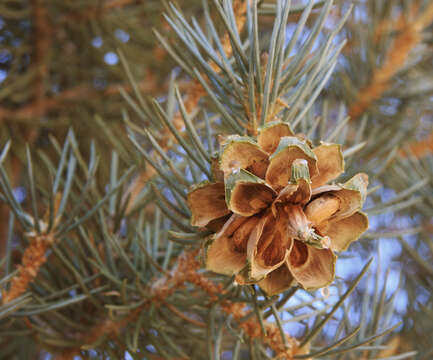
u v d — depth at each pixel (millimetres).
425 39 608
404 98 623
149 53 658
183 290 468
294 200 393
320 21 411
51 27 669
